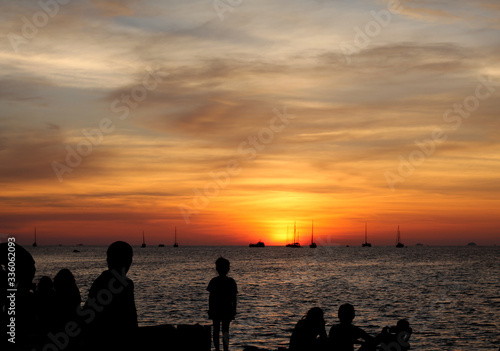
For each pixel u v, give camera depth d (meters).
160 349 8.34
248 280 64.38
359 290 49.97
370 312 33.06
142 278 66.00
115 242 7.66
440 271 87.25
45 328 8.83
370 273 80.69
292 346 9.77
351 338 9.89
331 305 36.59
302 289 50.84
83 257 163.75
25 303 9.17
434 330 26.06
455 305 37.62
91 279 63.62
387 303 38.62
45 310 8.98
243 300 39.81
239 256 179.25
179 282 58.56
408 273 81.06
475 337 24.28
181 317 29.59
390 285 57.06
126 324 7.45
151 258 153.88
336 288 51.91
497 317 31.06
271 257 168.50
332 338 9.93
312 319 9.80
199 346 9.06
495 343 22.98
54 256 176.50
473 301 40.59
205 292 45.09
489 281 64.50
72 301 8.94
